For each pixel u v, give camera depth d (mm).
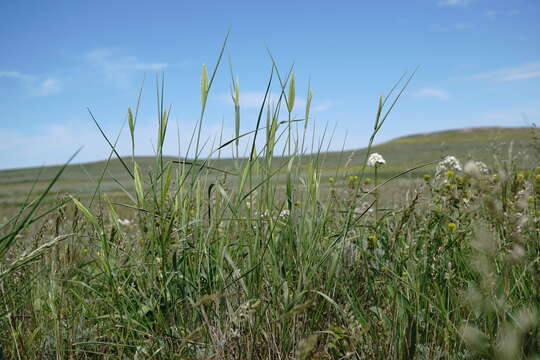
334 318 2275
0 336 2244
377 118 2289
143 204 2398
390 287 2330
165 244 2221
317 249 2434
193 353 2070
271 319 2131
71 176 37969
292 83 2391
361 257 2686
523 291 2150
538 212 2443
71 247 2613
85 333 2322
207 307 2252
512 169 2869
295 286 2307
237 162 2406
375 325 2090
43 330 2273
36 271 2566
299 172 2502
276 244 2465
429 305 2238
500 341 1868
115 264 2607
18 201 13922
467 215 2727
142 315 2275
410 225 2770
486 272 1775
